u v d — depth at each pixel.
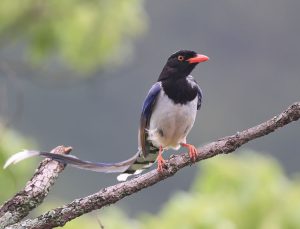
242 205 11.34
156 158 10.40
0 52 17.22
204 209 11.20
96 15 16.11
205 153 8.31
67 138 30.62
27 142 11.89
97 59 16.44
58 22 15.98
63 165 8.53
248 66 40.47
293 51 41.59
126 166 9.74
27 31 15.99
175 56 10.73
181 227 11.09
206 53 39.94
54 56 16.73
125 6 16.20
